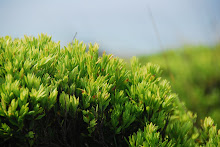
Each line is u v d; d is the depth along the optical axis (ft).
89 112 6.15
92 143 6.83
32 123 5.69
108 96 6.47
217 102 15.14
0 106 5.41
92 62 7.35
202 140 8.05
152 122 6.95
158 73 8.46
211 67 18.34
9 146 5.93
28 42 8.52
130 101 7.13
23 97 5.51
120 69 7.54
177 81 15.93
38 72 6.60
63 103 6.03
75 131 6.46
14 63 6.61
